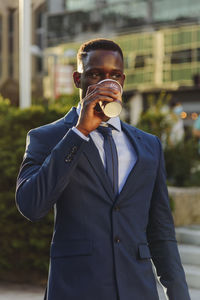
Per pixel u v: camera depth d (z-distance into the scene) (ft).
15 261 19.29
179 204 23.79
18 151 18.99
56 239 6.42
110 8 110.22
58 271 6.30
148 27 107.14
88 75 6.31
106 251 6.26
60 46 111.96
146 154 6.77
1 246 19.25
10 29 113.70
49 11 113.50
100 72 6.26
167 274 6.86
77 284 6.19
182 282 6.83
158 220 7.04
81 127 5.97
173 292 6.77
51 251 6.46
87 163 6.32
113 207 6.36
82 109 5.99
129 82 110.42
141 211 6.60
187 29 102.53
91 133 6.62
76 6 113.09
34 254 18.97
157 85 106.73
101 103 5.93
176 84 104.27
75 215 6.29
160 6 105.60
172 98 106.52
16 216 18.90
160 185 7.04
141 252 6.47
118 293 6.19
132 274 6.34
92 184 6.31
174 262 6.90
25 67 26.63
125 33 109.81
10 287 19.08
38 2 110.52
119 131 6.81
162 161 7.12
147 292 6.41
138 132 7.09
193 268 20.15
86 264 6.20
